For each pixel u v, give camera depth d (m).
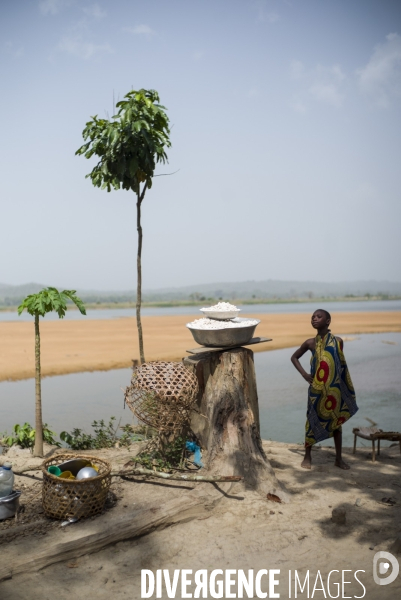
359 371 21.75
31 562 3.88
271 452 7.12
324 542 4.38
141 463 6.04
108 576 3.88
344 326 51.47
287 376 20.23
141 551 4.20
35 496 5.15
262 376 20.36
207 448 6.07
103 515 4.68
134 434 7.73
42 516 4.67
